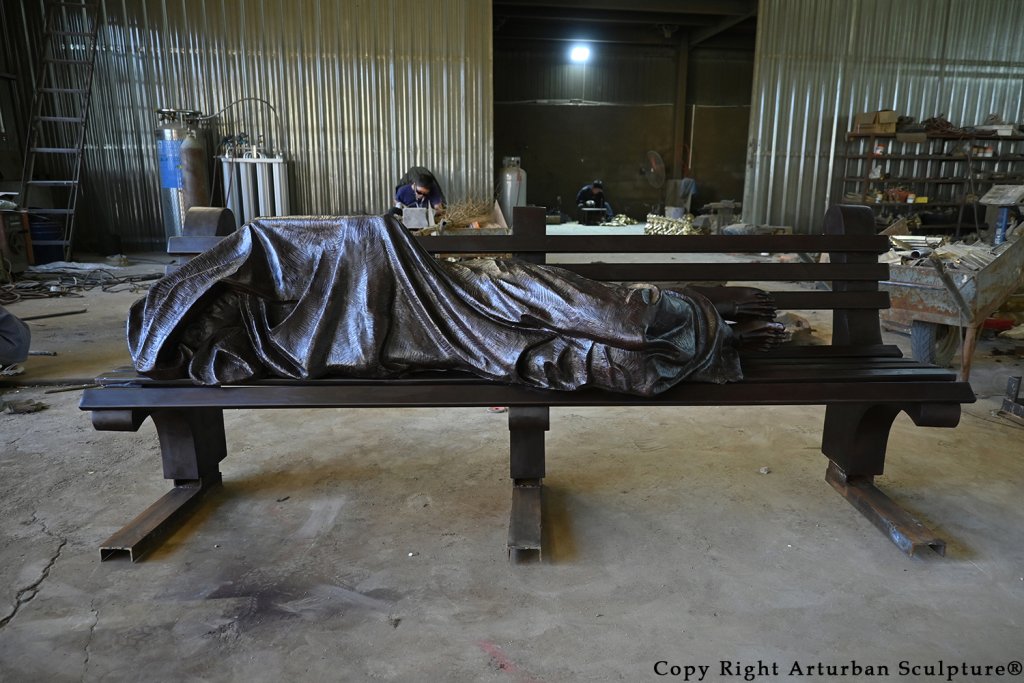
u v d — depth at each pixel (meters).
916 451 3.09
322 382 2.16
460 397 2.12
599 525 2.41
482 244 2.59
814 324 5.71
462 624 1.87
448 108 10.30
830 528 2.39
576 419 3.53
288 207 10.16
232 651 1.75
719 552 2.23
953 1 10.88
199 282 2.16
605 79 15.18
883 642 1.80
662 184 15.27
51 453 3.02
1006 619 1.90
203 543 2.27
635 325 1.99
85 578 2.06
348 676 1.67
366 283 2.18
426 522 2.42
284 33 9.85
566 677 1.67
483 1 9.99
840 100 11.09
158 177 10.30
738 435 3.31
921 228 10.92
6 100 9.81
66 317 5.93
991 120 11.05
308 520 2.43
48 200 10.12
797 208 11.42
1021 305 5.03
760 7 10.54
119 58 9.82
